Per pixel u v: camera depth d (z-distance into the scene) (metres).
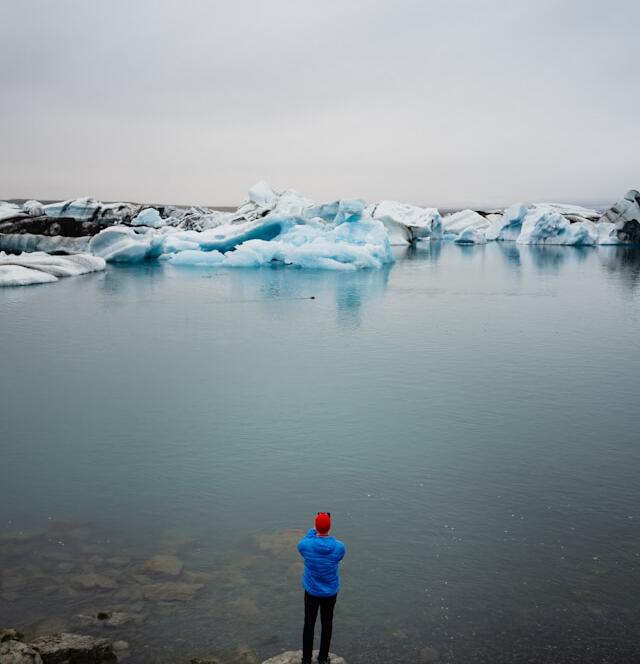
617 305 28.47
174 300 29.23
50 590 6.63
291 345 19.58
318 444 11.24
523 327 22.83
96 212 67.81
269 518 8.44
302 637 5.89
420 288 34.44
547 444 11.23
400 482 9.62
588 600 6.57
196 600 6.46
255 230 51.78
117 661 5.50
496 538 7.89
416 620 6.21
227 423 12.36
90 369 16.50
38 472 10.01
